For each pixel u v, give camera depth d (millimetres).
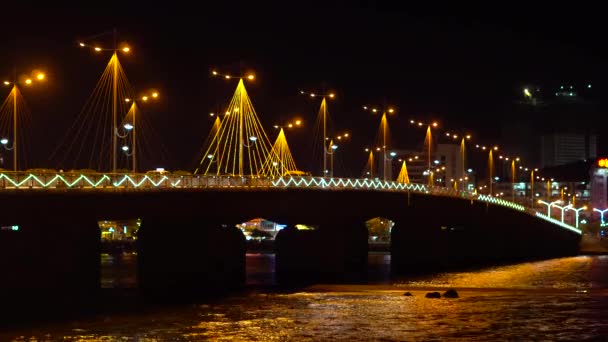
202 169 168250
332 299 84625
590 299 82625
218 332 62156
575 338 59188
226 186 104500
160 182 93938
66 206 84750
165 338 59812
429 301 81625
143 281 102000
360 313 72062
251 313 72812
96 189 85938
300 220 128750
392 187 139625
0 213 79688
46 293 85438
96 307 78500
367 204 135875
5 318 70750
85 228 88625
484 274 131000
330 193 123750
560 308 75000
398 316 69938
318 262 132875
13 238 83750
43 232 85562
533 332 61438
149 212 94875
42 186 81000
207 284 106688
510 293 90438
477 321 66750
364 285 105062
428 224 162375
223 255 111312
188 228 107000
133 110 102375
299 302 81812
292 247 134750
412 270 142875
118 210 91125
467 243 180250
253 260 171625
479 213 176250
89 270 89125
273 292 94688
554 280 117000
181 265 105688
